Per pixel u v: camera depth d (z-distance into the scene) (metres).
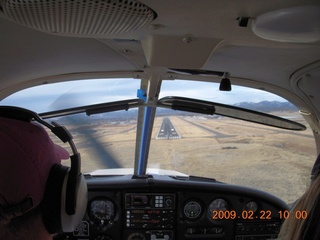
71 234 3.07
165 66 1.60
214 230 3.16
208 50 1.46
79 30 1.14
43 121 0.88
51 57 2.08
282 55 1.88
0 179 0.70
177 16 1.10
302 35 1.13
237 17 1.10
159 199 3.08
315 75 2.10
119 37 1.36
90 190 3.03
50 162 0.84
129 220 3.08
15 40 1.75
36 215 0.78
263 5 0.97
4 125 0.75
